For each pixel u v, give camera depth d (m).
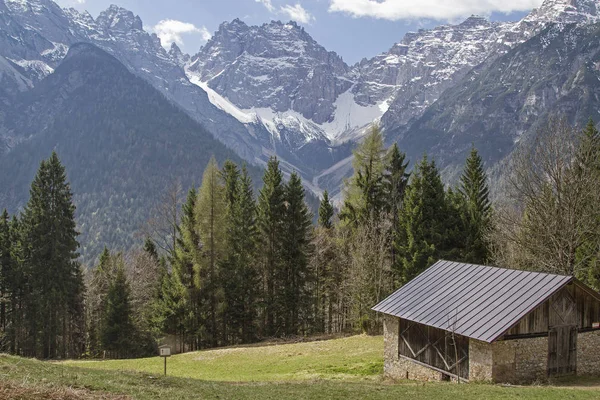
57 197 70.25
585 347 30.86
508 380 28.31
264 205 69.38
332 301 75.00
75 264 72.56
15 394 16.16
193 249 63.91
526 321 29.03
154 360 49.78
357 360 42.72
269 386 27.14
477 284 32.81
